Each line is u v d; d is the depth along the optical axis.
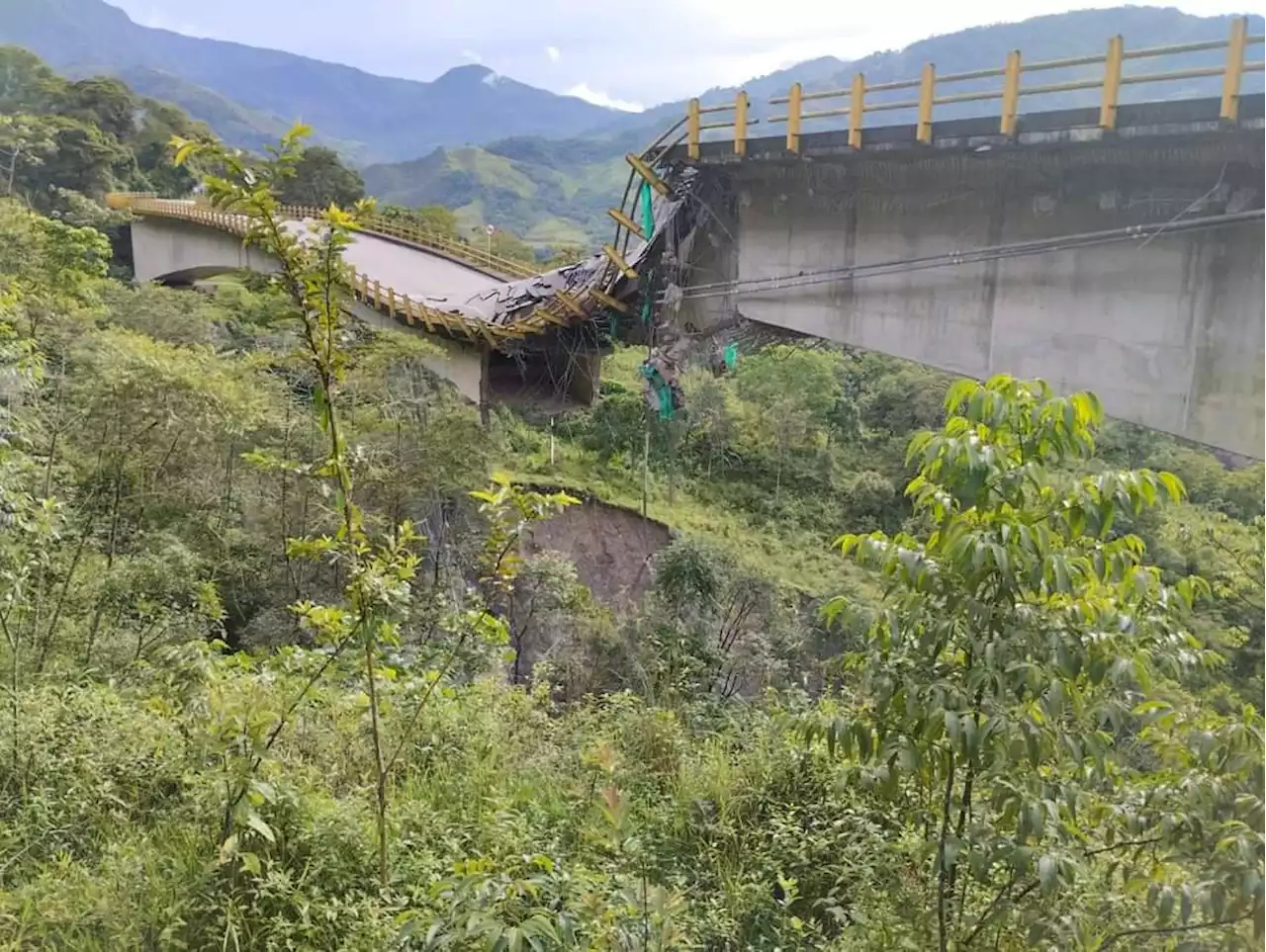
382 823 5.14
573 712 11.08
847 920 5.34
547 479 28.81
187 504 13.80
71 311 15.52
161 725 6.34
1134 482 3.18
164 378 12.60
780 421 37.12
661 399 17.08
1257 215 9.70
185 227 35.94
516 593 17.52
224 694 5.51
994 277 12.23
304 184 52.25
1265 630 17.92
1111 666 3.19
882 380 42.25
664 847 6.60
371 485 15.45
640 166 14.46
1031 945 3.48
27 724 6.31
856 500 35.25
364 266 29.86
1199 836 3.28
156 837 5.59
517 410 26.72
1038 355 11.98
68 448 12.00
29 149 40.59
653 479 33.09
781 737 7.79
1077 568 3.27
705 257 15.52
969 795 3.72
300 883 5.04
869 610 3.63
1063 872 3.29
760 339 16.50
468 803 6.73
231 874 5.09
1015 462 3.37
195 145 4.06
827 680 12.52
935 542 3.51
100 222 40.66
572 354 19.58
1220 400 10.62
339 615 5.16
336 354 4.59
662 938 3.94
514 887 3.63
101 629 9.49
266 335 24.72
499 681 10.29
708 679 15.82
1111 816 3.68
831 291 13.98
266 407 15.47
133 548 11.64
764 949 5.45
